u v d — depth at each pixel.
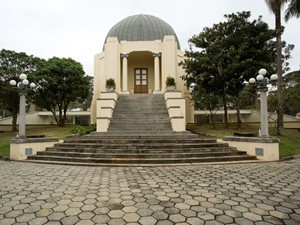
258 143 8.81
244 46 13.24
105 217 3.34
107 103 13.68
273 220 3.22
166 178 5.75
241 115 23.75
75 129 13.91
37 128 17.70
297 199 4.08
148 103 15.15
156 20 21.77
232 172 6.46
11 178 5.77
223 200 4.04
